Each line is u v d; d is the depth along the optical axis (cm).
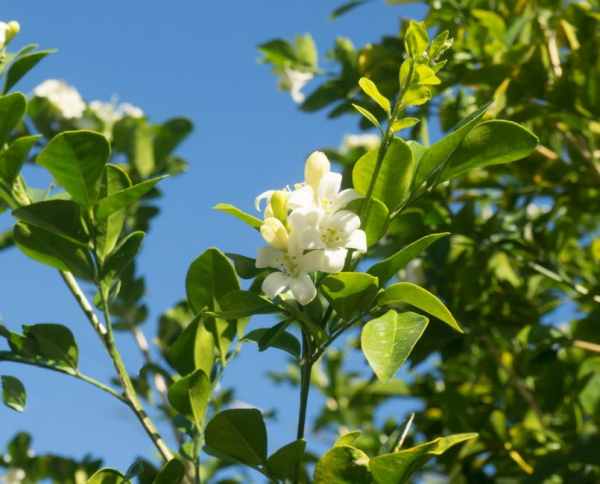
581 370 385
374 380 448
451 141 193
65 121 408
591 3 418
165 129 409
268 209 189
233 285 233
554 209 400
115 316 362
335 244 181
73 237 224
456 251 441
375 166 191
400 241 376
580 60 380
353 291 180
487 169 419
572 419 374
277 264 183
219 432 191
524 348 413
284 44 432
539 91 375
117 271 233
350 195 190
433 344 392
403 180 196
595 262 433
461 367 464
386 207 190
